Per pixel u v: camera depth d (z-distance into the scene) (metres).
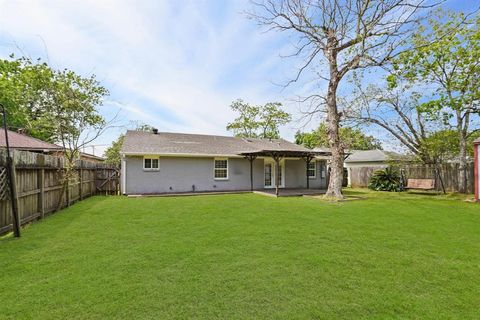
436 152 15.06
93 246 4.58
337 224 6.41
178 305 2.69
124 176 13.66
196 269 3.59
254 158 16.34
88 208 8.79
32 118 17.80
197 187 15.22
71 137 10.10
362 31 10.82
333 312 2.60
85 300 2.76
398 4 10.03
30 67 16.78
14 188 5.25
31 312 2.54
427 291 3.04
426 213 8.01
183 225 6.25
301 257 4.09
